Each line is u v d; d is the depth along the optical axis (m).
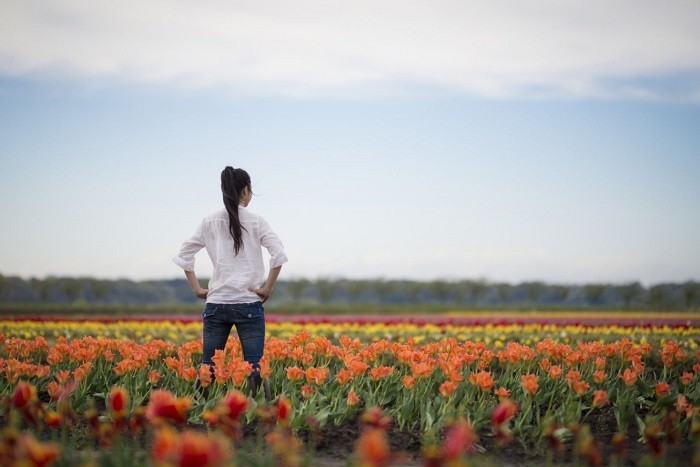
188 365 10.57
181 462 4.23
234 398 6.12
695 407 8.55
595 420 9.34
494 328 24.30
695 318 38.00
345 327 24.83
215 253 9.80
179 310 47.41
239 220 9.75
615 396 9.96
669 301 56.09
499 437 6.52
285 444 6.19
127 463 6.20
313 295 72.94
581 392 8.49
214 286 9.73
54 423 6.57
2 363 9.91
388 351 12.77
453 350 10.80
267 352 10.42
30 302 61.75
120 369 9.51
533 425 8.93
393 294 69.94
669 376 11.52
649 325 22.92
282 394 9.41
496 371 12.06
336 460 7.69
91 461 6.07
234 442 7.96
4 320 27.14
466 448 7.79
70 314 43.72
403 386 9.70
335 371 11.12
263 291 9.71
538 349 10.74
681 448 7.87
